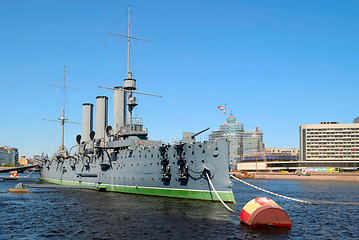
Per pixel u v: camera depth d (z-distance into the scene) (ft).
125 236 72.79
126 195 143.74
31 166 283.18
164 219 89.97
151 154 134.10
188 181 120.78
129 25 181.06
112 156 159.53
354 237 76.89
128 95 172.65
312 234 77.87
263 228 80.59
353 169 537.65
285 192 200.95
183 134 125.39
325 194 188.24
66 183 214.48
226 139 112.68
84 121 225.35
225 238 71.10
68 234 74.95
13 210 108.47
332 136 609.42
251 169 614.75
